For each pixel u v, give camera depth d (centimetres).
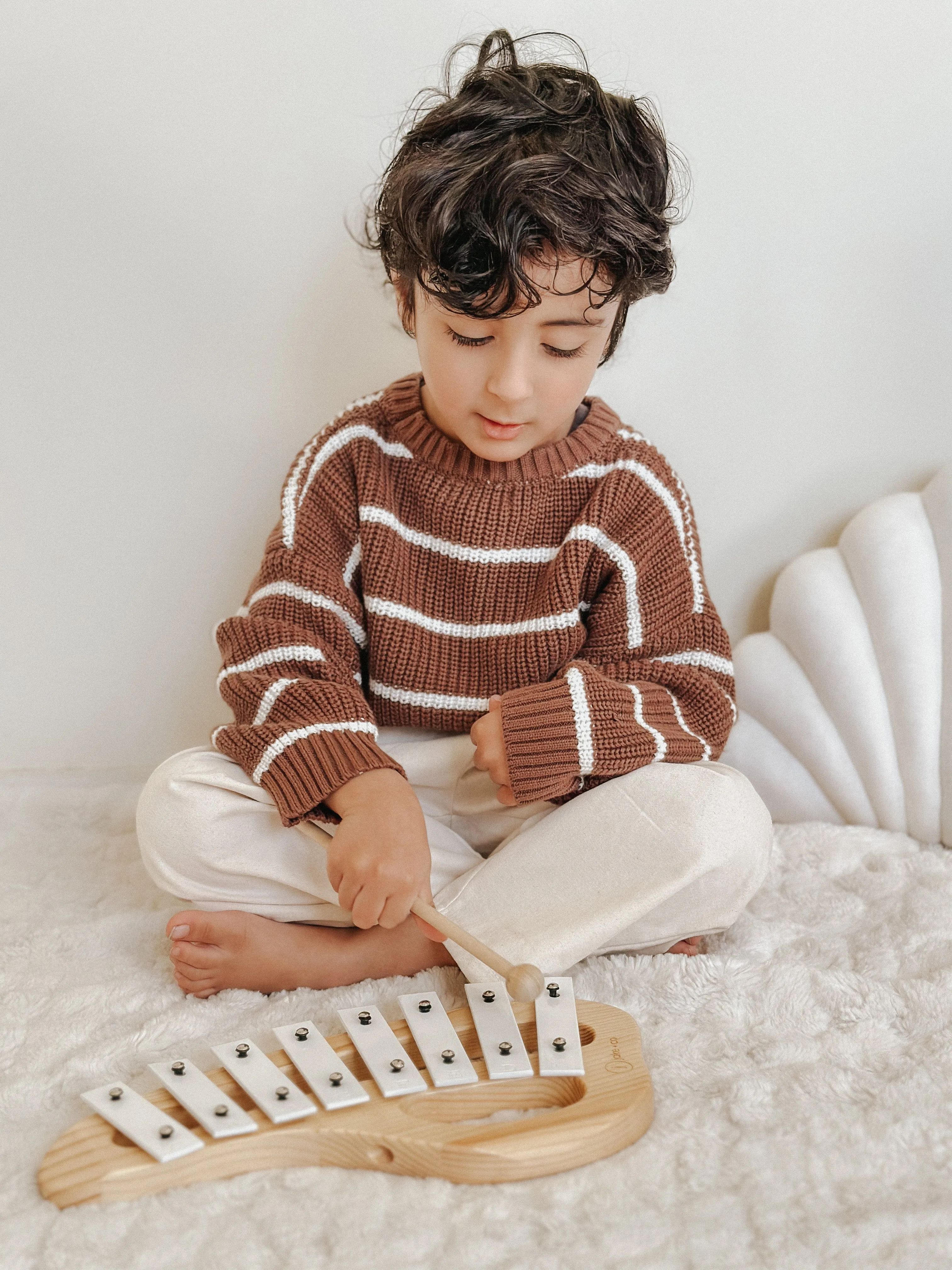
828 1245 62
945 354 127
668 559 106
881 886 106
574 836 93
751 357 127
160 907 106
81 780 133
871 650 122
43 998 89
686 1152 70
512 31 117
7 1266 62
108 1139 69
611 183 87
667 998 88
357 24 116
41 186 118
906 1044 82
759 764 125
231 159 119
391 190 92
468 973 88
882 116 120
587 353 91
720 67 119
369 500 104
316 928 94
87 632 131
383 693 105
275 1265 62
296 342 124
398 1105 73
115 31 115
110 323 122
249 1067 74
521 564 104
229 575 130
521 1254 62
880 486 131
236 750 93
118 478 127
